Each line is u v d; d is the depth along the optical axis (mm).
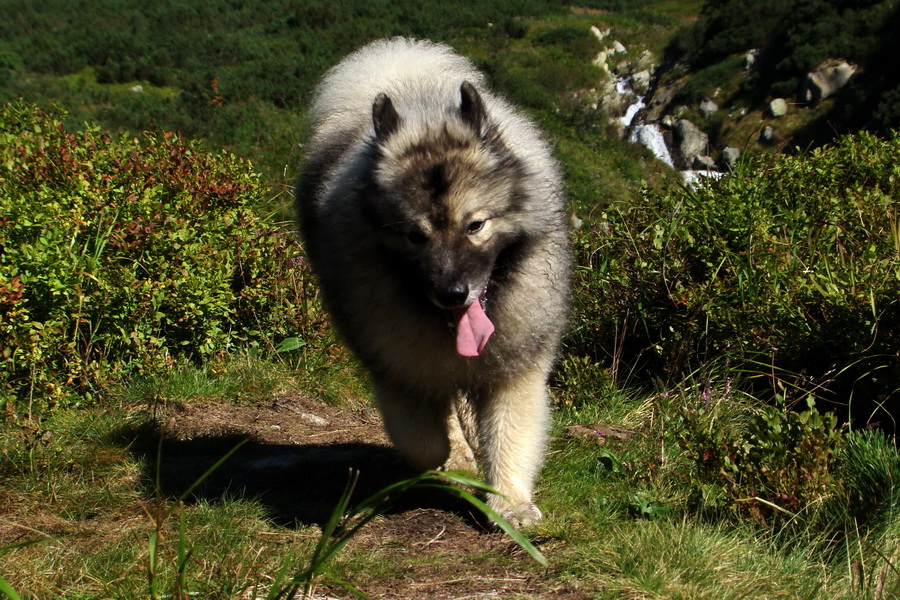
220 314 6117
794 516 3531
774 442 3818
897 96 23656
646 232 6254
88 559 3209
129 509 3891
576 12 46719
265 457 4871
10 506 3797
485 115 3848
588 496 4086
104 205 5695
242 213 6676
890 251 5344
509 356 3906
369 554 3396
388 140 3781
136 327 5633
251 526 3709
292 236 7234
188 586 2984
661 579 3025
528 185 3838
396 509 4082
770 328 5340
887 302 4844
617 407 5457
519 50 37875
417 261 3633
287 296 6609
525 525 3701
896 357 4742
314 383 6137
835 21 29156
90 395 5191
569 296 4492
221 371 5895
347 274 3938
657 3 49438
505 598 2941
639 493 3893
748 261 5543
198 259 5918
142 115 23516
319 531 3709
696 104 30781
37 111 7008
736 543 3381
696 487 3867
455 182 3572
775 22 32875
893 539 3357
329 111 5426
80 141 6434
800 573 3152
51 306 5211
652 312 5914
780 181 6410
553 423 5199
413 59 5629
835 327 4969
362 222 3793
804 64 28094
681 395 5199
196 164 6652
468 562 3328
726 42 33594
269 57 31656
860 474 3734
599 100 33656
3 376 4906
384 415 4297
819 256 5582
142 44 34969
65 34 38125
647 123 31688
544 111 28266
